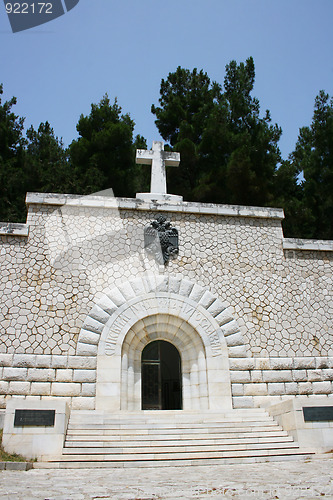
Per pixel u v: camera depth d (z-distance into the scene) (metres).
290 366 15.30
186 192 26.53
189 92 28.98
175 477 7.74
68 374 13.88
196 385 14.89
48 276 15.07
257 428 11.80
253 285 16.34
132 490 6.28
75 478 7.70
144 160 18.33
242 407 14.43
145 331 15.22
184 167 26.59
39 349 14.05
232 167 23.12
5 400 13.23
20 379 13.57
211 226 17.00
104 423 11.65
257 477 7.52
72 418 11.88
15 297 14.59
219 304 15.75
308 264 17.08
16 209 24.14
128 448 10.23
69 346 14.26
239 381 14.77
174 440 10.83
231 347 15.20
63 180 24.97
